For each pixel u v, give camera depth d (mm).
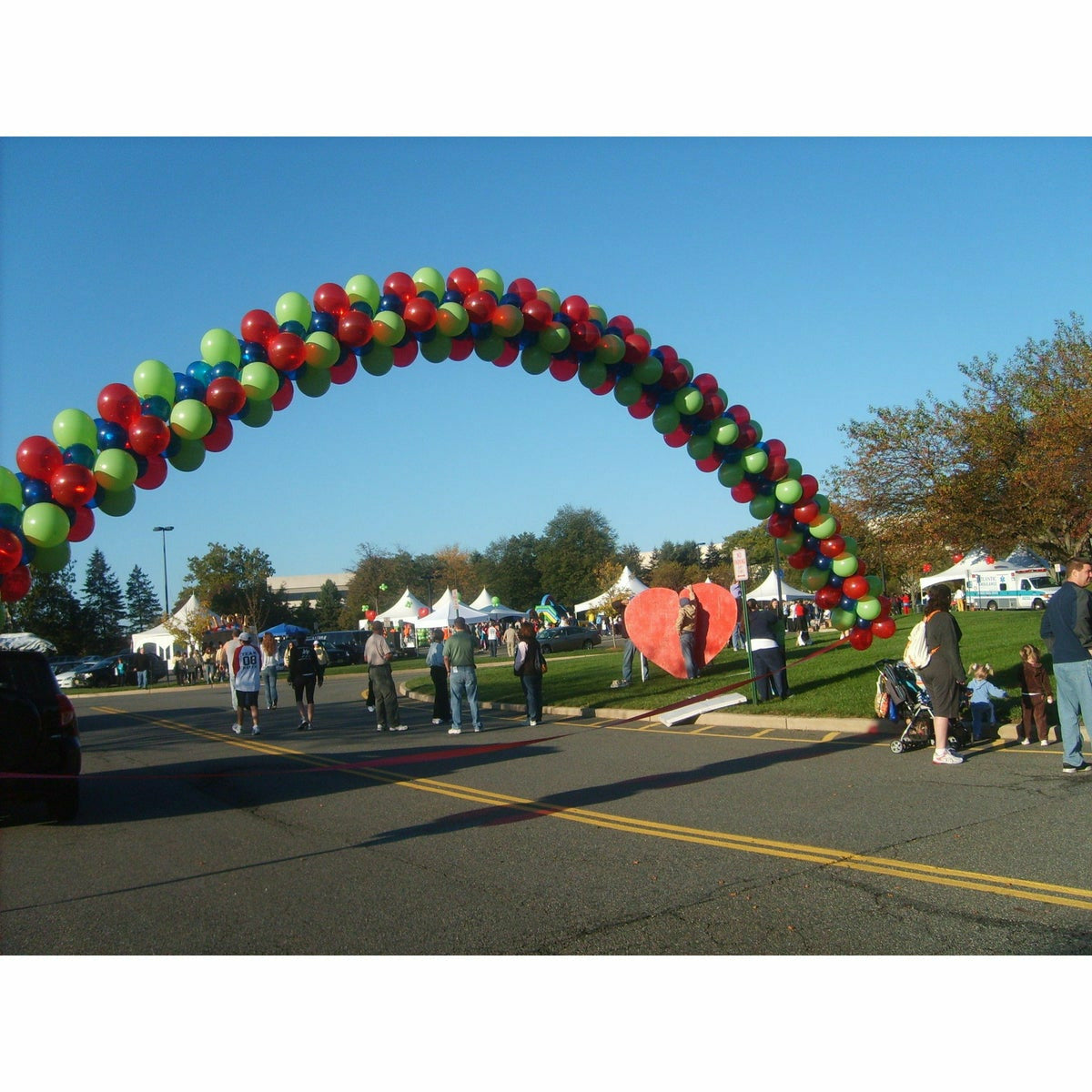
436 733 14828
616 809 8055
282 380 8492
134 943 5191
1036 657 9875
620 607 42406
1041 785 7910
